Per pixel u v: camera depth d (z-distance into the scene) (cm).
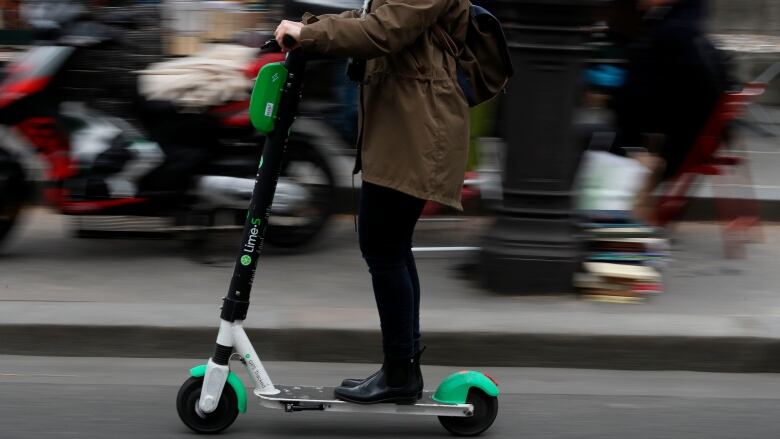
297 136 614
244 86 586
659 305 531
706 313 518
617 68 673
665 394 442
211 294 541
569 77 525
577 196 566
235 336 365
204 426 373
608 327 480
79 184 574
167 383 441
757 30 1075
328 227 632
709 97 627
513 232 538
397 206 352
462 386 374
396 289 360
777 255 646
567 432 391
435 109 343
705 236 697
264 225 362
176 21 613
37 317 481
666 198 662
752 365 475
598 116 716
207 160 587
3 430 378
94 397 419
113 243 649
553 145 530
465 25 353
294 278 577
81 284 554
